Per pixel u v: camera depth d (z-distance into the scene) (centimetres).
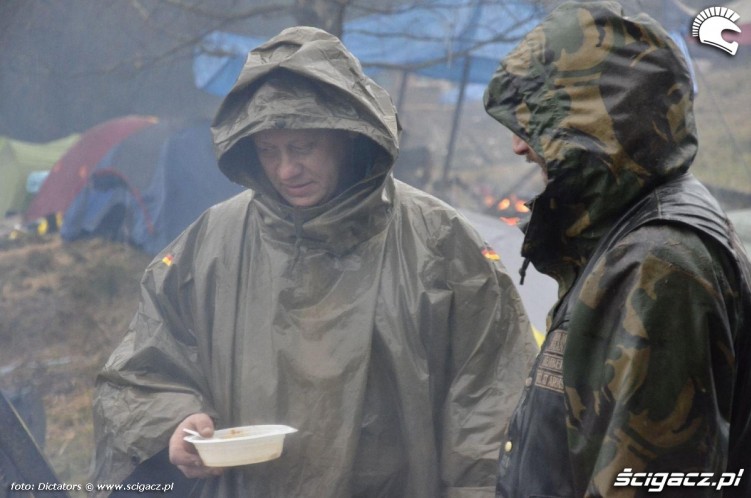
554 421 173
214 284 294
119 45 947
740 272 160
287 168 280
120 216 1110
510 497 181
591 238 173
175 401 285
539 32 177
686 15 741
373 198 282
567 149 167
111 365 294
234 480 280
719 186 1322
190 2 848
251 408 277
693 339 152
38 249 1094
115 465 286
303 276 284
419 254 288
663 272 154
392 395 281
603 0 176
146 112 1302
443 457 280
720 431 154
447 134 1772
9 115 1384
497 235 608
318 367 276
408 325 281
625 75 167
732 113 1544
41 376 725
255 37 900
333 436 272
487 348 287
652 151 165
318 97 281
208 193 1020
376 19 868
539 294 550
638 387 152
